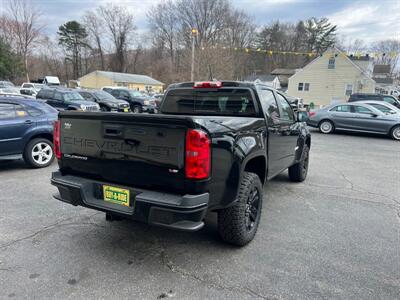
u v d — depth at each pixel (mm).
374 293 2424
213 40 48750
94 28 68688
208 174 2428
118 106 16938
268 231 3514
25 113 5988
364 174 6367
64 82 67125
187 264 2789
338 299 2346
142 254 2949
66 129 3031
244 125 3025
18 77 42906
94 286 2439
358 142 11055
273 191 5059
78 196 2836
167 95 4461
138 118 2490
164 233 3406
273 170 3984
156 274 2623
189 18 56469
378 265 2830
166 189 2498
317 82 35812
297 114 5109
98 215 3863
